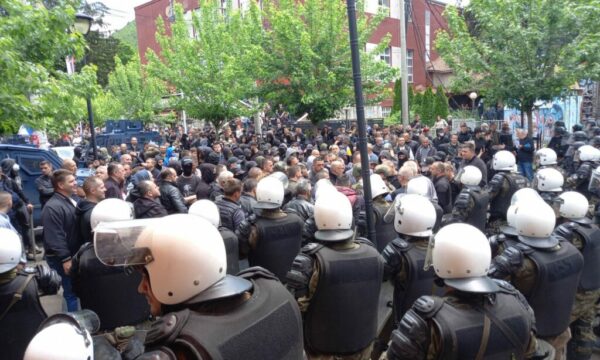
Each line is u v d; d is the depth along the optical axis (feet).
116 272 12.74
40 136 60.80
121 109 107.45
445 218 21.77
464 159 29.12
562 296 11.27
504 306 8.00
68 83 22.36
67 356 5.82
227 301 6.10
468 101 106.22
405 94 56.65
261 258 15.61
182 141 67.21
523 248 11.29
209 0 67.62
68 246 17.12
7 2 18.76
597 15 38.11
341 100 51.60
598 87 66.28
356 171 25.82
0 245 10.68
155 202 19.22
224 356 5.44
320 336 11.10
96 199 17.13
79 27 28.76
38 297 11.16
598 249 13.71
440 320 7.57
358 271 10.99
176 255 5.70
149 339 5.55
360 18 55.21
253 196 21.85
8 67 17.54
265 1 56.65
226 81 61.21
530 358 8.71
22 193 28.12
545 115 62.23
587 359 14.02
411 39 103.40
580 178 26.58
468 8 46.44
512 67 40.55
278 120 88.43
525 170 39.93
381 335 13.58
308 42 49.44
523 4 41.01
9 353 10.81
